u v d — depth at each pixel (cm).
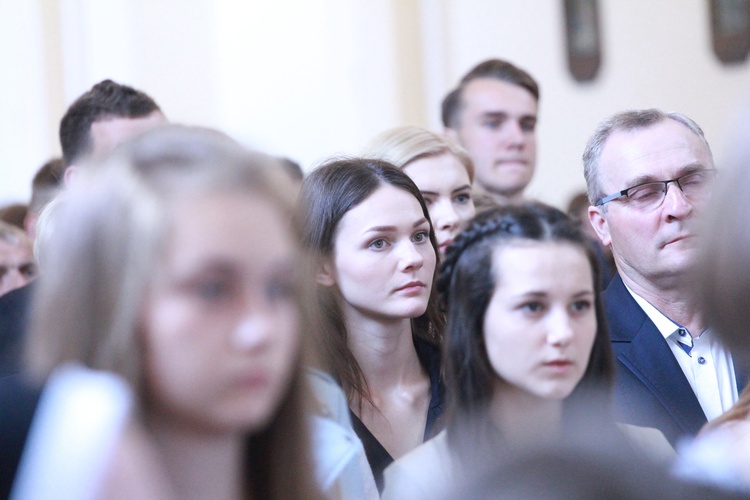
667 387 753
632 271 802
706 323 377
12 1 1641
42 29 1653
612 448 203
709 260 367
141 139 331
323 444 498
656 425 734
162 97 1822
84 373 309
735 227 359
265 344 305
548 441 204
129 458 289
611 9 2105
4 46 1638
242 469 362
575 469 194
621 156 804
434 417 716
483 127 1295
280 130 1917
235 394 303
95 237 312
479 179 1301
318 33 1938
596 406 501
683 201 772
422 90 1998
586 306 508
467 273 516
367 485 564
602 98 2102
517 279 499
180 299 301
